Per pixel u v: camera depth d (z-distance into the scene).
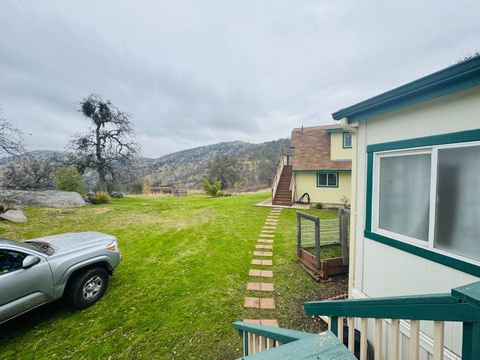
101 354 2.85
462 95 1.99
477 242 1.92
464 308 0.77
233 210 12.57
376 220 3.02
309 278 4.73
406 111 2.53
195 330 3.25
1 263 2.94
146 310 3.70
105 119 20.66
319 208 12.89
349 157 13.50
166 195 23.55
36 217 10.14
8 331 3.22
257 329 1.93
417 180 2.48
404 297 1.00
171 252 6.24
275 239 7.34
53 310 3.68
